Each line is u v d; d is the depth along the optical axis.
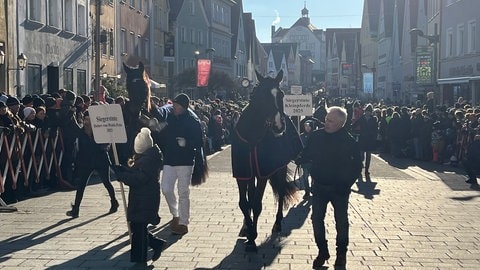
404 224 10.39
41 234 9.35
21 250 8.40
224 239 9.16
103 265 7.69
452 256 8.27
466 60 36.66
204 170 9.86
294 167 19.05
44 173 13.77
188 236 9.33
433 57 37.19
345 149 7.58
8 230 9.62
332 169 7.60
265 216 11.09
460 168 20.16
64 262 7.82
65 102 14.11
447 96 40.00
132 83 9.39
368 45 87.69
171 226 9.51
